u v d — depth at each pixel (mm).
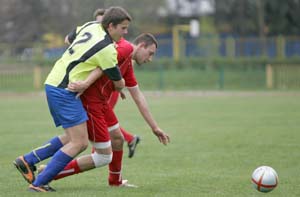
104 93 16734
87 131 16578
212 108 50812
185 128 35844
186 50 97062
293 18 116438
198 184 18594
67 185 18391
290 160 23781
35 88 79000
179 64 86438
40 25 106500
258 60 83812
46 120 41625
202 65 86438
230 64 85625
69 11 105938
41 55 85500
